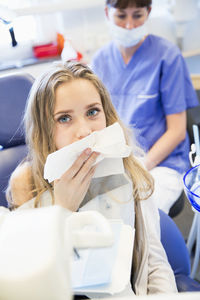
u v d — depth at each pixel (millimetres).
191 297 272
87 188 775
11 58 2104
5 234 238
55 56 2135
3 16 905
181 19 2244
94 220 306
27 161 944
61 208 257
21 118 1087
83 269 466
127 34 1550
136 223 859
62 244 238
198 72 2197
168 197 1441
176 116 1594
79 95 744
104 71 1723
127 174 879
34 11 1978
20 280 214
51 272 219
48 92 762
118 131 706
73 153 688
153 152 1562
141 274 807
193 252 1564
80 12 2139
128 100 1669
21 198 899
